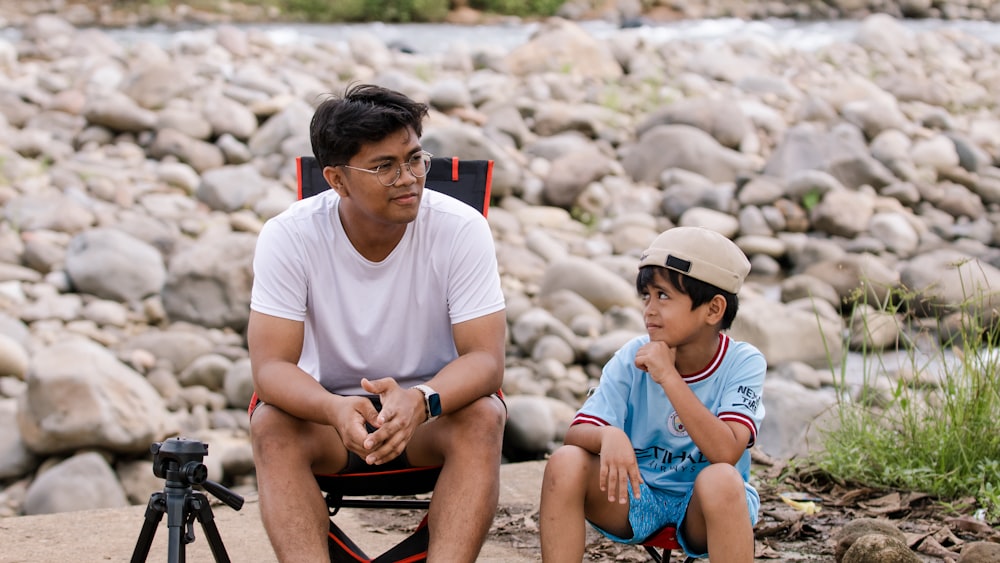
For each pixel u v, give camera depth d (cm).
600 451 270
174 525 236
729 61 1338
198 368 659
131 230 822
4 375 636
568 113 1102
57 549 342
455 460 274
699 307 267
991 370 414
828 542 354
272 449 271
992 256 867
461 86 1138
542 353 704
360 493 296
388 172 270
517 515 376
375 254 286
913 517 378
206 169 974
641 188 982
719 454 262
